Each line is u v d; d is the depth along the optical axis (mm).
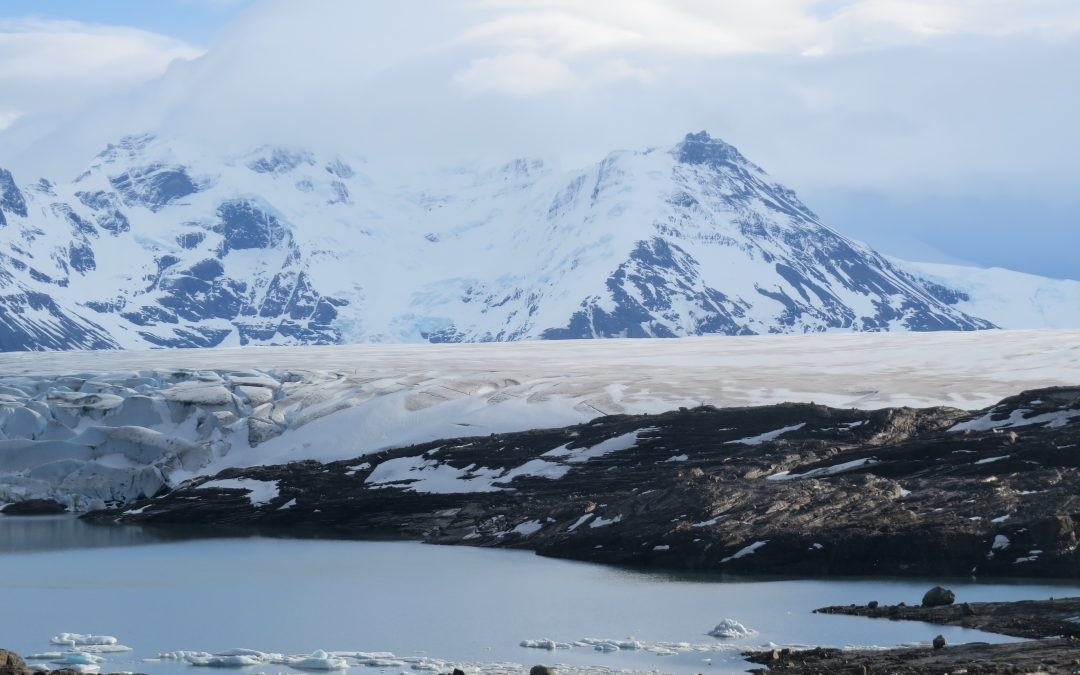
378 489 130125
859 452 109875
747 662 61750
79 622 76000
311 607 80125
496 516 113812
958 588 79438
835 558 87312
